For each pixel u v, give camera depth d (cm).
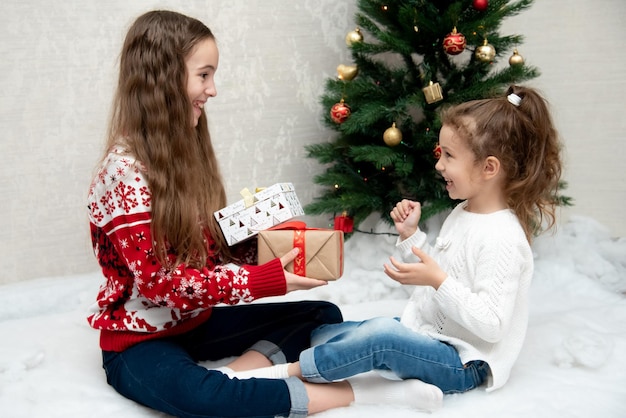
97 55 225
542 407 133
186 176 146
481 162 143
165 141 144
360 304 206
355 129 217
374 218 243
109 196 140
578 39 261
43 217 226
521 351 162
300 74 253
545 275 229
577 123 267
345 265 237
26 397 142
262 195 152
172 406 129
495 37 219
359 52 231
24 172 222
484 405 134
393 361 134
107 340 144
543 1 261
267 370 138
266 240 144
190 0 233
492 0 214
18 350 164
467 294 134
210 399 126
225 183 247
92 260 234
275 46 248
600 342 157
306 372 133
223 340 158
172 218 142
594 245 245
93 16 223
